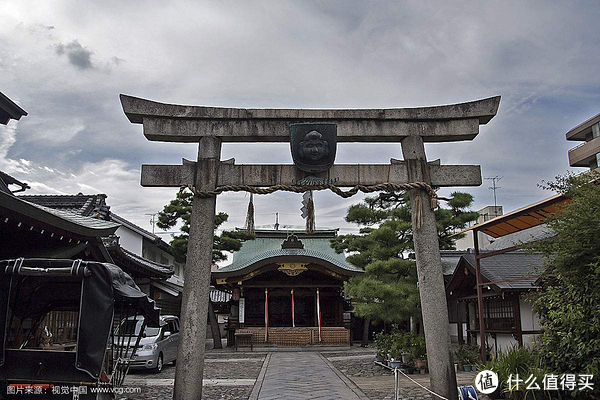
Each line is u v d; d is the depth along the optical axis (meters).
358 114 8.39
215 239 26.23
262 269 26.84
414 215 8.29
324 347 26.33
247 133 8.31
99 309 6.99
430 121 8.50
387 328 30.41
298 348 25.89
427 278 8.04
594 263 7.34
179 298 26.95
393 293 16.66
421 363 14.30
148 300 8.31
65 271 6.94
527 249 9.27
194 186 8.16
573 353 7.69
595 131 36.25
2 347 6.97
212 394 11.23
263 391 11.59
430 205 8.26
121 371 8.80
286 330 27.19
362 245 20.11
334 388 11.88
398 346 15.11
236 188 8.07
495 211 34.72
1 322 7.00
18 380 6.96
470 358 14.94
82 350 6.84
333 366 16.83
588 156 35.81
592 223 7.24
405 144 8.48
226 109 8.34
